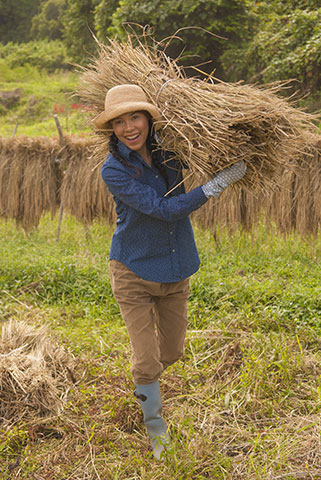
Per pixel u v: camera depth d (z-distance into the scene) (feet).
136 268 9.05
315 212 18.72
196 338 13.08
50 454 9.36
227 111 8.68
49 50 93.81
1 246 22.76
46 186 22.58
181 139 8.61
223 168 8.55
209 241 21.39
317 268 18.38
